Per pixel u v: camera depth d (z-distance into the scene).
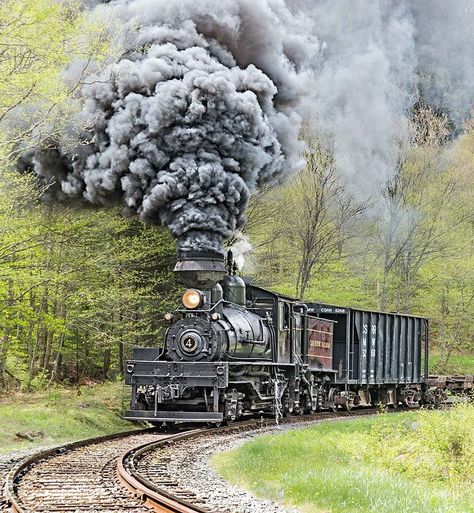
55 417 19.48
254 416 22.25
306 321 23.23
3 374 25.72
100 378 31.53
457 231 38.94
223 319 18.91
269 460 12.91
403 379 29.80
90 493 9.70
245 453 13.71
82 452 14.05
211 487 10.55
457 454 13.48
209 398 18.78
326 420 22.25
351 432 19.11
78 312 23.88
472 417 14.12
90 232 21.59
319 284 35.59
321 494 9.60
